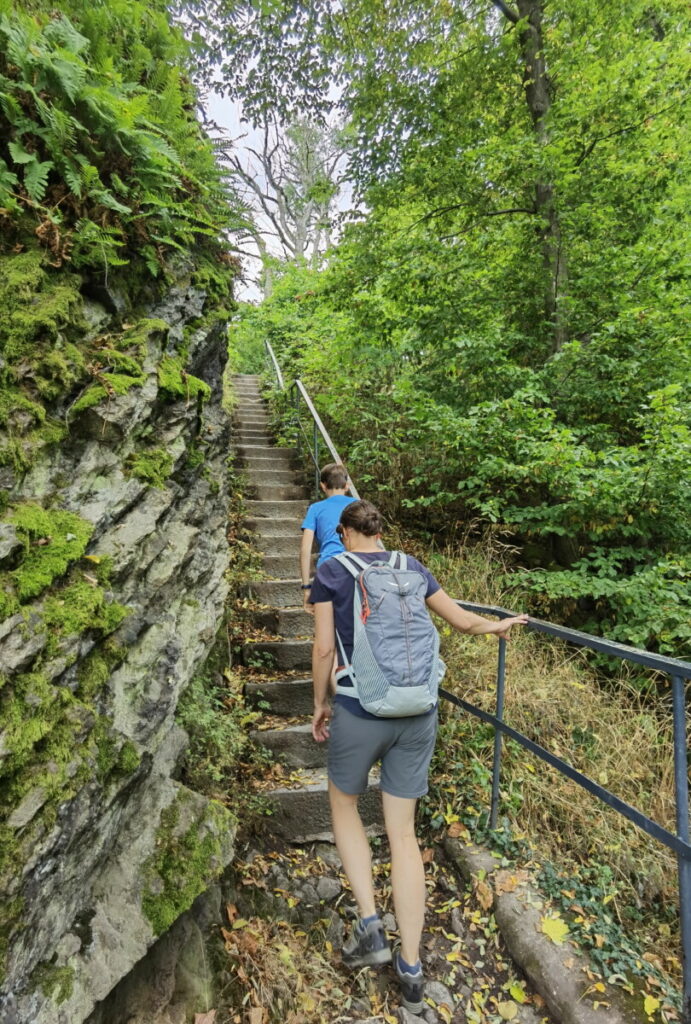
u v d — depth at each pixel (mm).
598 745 3006
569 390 5566
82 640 1489
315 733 2043
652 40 5738
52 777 1271
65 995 1229
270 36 5793
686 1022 1517
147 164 2395
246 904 2145
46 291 1889
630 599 4266
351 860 1886
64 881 1317
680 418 4258
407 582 1938
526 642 3783
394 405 6664
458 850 2434
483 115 6434
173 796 1944
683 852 1501
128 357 2041
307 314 11938
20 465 1565
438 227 6465
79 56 2318
